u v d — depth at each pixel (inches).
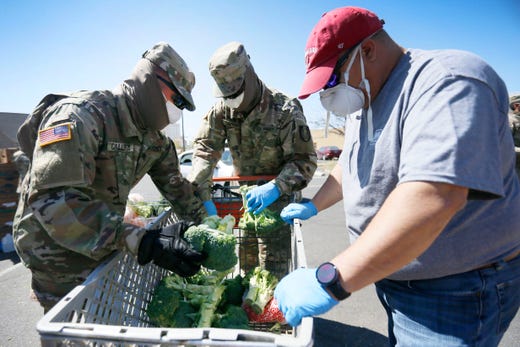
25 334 131.6
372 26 56.9
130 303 70.2
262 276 90.2
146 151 91.4
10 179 232.7
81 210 66.1
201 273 86.6
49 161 65.8
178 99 88.2
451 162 40.4
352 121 74.0
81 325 40.4
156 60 82.5
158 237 66.1
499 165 43.3
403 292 62.0
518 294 58.4
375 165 57.2
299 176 107.0
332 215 335.3
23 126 77.7
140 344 38.9
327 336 127.9
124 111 82.0
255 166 126.8
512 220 53.1
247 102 110.2
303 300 45.9
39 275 76.6
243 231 116.9
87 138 71.0
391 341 74.2
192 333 38.3
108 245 64.9
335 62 57.8
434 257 53.7
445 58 48.9
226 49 102.8
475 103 43.3
